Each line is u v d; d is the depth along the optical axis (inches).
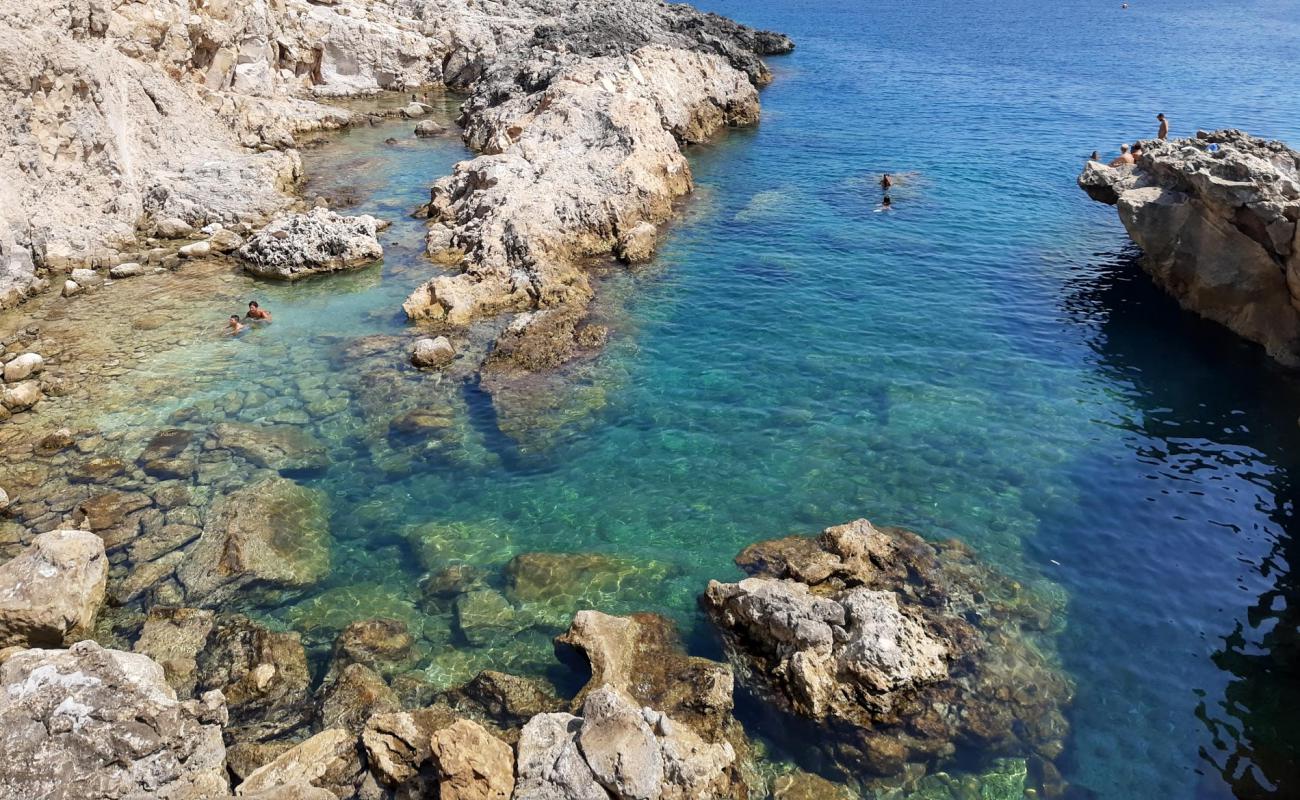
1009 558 693.9
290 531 721.0
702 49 2787.9
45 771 472.7
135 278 1241.4
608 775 465.1
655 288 1218.0
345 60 2603.3
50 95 1327.5
